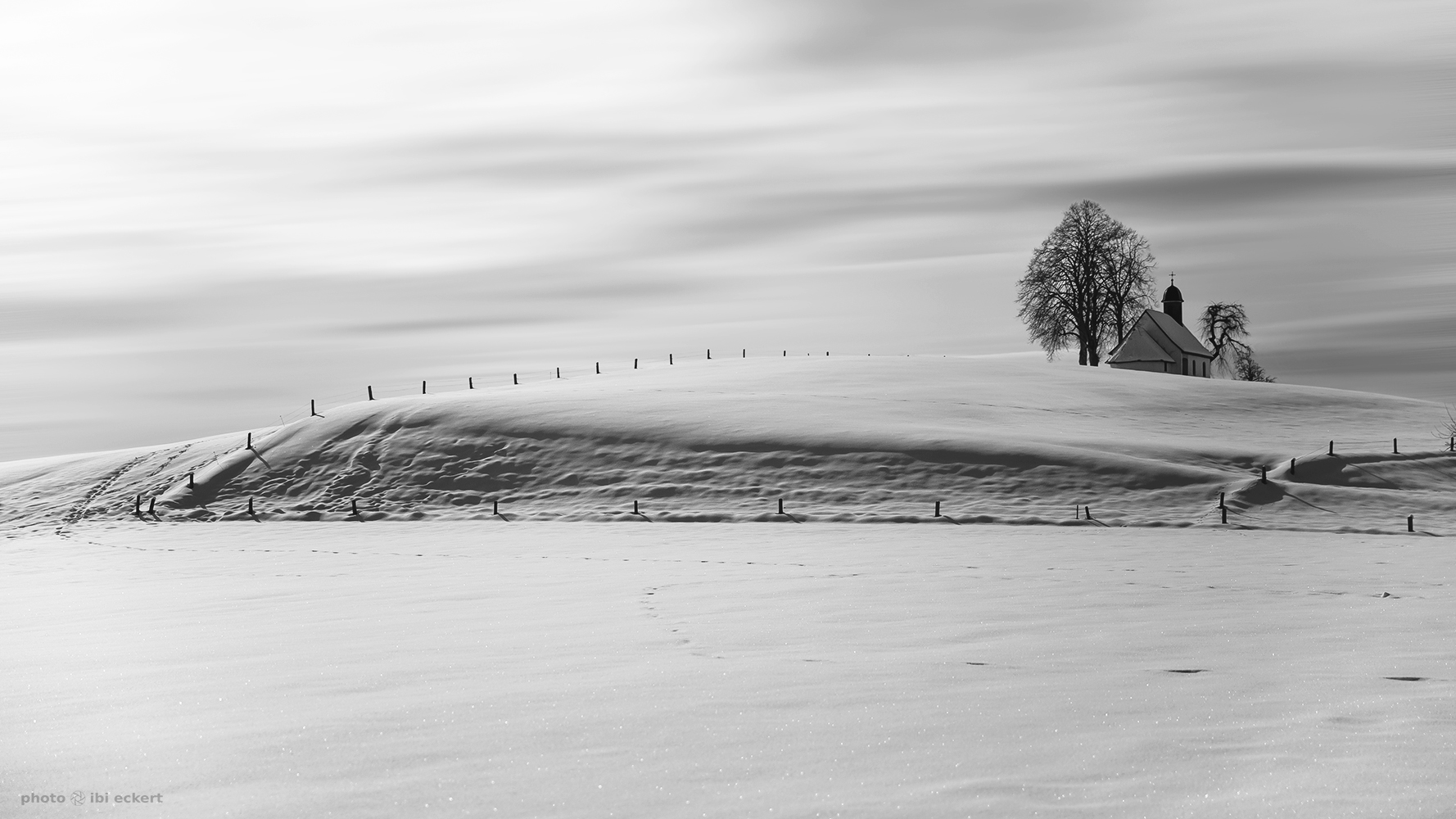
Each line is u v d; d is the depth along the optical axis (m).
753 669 12.18
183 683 11.62
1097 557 27.62
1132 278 95.94
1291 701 10.53
